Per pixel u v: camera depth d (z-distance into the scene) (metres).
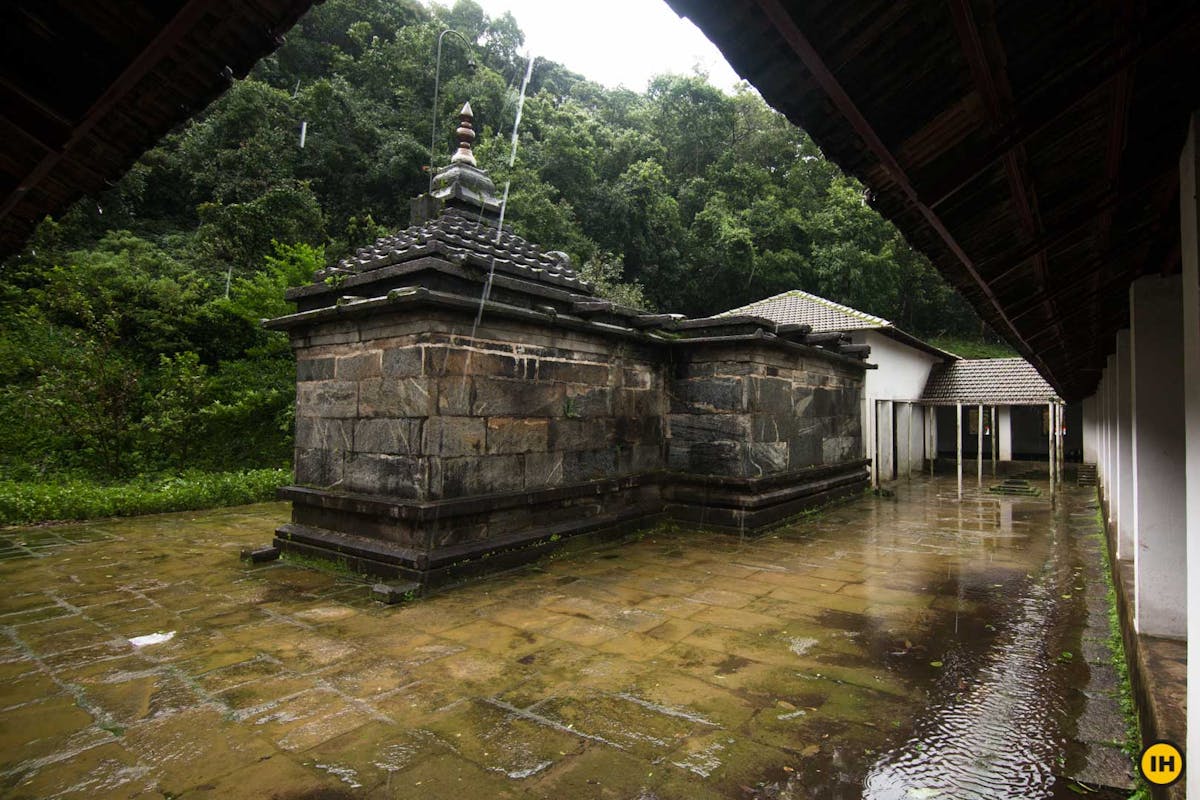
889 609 5.04
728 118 34.31
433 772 2.68
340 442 6.35
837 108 1.93
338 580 5.71
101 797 2.50
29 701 3.34
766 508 8.38
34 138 2.06
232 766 2.72
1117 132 2.12
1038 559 6.92
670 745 2.92
